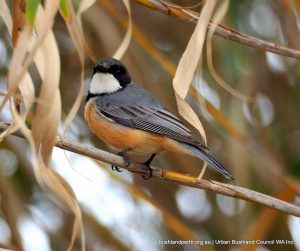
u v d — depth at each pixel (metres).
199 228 13.71
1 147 12.70
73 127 13.67
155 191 13.69
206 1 7.62
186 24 14.07
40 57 6.89
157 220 13.42
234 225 13.05
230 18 12.83
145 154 10.66
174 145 10.23
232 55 12.74
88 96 11.23
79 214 6.82
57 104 6.63
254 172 13.40
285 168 13.70
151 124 10.36
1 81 13.34
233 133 11.91
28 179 13.37
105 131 10.69
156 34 14.23
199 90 8.27
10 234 11.89
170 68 11.98
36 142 6.64
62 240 12.47
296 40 11.98
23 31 6.43
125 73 11.43
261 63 13.57
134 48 13.11
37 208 13.20
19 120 6.75
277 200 8.21
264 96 14.09
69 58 13.70
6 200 11.89
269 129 14.12
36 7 6.48
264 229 11.19
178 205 13.67
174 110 13.72
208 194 13.72
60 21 13.52
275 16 13.27
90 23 12.84
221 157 13.66
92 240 12.33
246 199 8.22
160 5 8.38
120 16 12.10
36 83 12.73
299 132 14.09
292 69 13.97
